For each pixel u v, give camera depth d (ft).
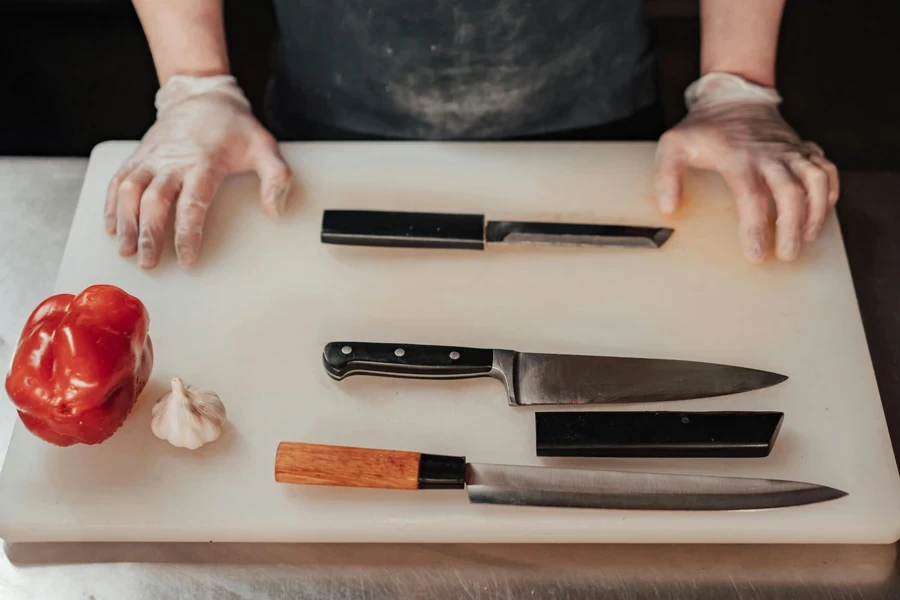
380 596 3.50
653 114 5.05
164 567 3.56
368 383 3.86
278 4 4.66
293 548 3.62
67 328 3.40
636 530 3.54
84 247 4.28
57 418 3.40
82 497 3.58
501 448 3.71
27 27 7.65
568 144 4.71
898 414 3.95
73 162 4.69
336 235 4.25
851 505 3.58
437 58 4.58
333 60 4.74
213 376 3.89
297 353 3.96
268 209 4.35
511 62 4.60
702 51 4.91
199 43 4.65
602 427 3.67
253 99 7.50
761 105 4.67
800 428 3.76
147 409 3.78
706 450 3.64
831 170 4.39
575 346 4.00
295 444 3.54
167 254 4.24
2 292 4.23
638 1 4.61
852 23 7.80
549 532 3.55
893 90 7.50
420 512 3.56
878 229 4.51
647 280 4.21
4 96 7.38
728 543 3.62
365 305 4.11
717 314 4.10
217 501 3.59
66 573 3.53
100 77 7.48
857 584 3.54
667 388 3.82
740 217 4.32
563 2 4.43
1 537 3.58
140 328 3.56
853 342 4.01
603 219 4.45
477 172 4.60
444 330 4.04
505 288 4.17
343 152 4.66
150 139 4.48
